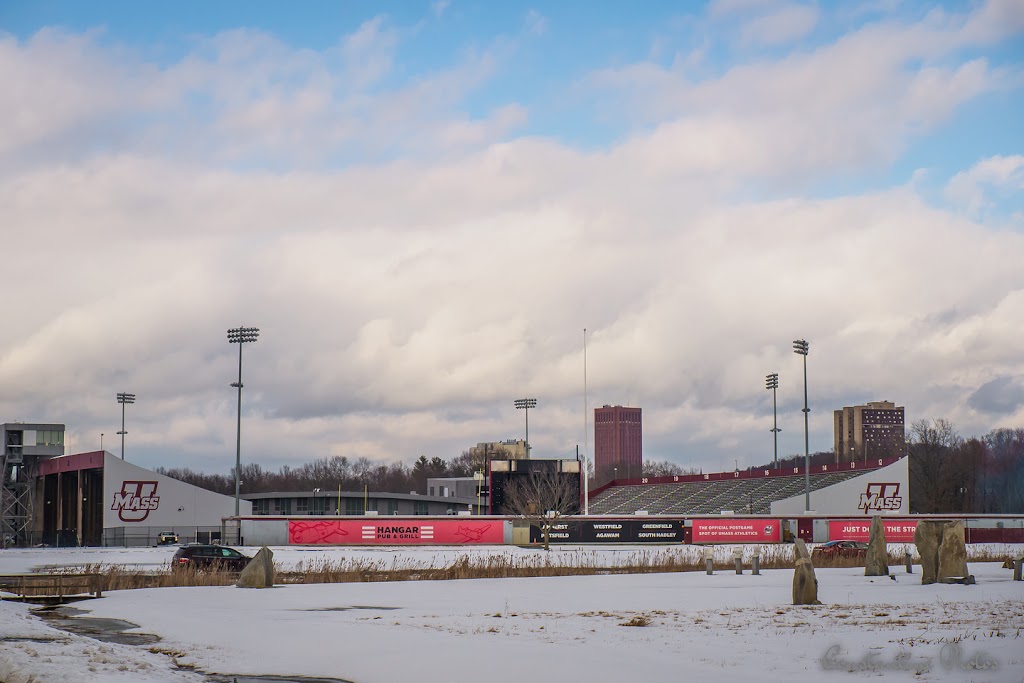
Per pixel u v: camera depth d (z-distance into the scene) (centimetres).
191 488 10950
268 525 9056
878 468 12269
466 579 4816
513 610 3103
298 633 2512
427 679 1836
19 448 11531
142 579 4553
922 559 4256
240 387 9600
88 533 11550
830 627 2541
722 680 1772
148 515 10719
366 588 4125
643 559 6250
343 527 9125
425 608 3197
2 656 1966
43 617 2952
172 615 2986
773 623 2650
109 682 1764
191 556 5409
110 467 10581
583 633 2461
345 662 2050
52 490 12456
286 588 4138
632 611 3041
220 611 3111
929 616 2781
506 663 1978
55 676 1800
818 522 9919
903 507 11931
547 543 8575
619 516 9544
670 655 2073
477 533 9288
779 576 4966
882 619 2712
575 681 1778
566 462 12788
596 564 6047
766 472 14338
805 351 10706
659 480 15525
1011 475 14875
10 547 10538
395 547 8888
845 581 4450
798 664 1945
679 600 3444
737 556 5222
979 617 2742
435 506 14912
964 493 15188
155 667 2002
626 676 1820
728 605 3225
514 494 12138
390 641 2330
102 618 2923
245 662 2081
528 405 15112
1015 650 2066
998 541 10269
